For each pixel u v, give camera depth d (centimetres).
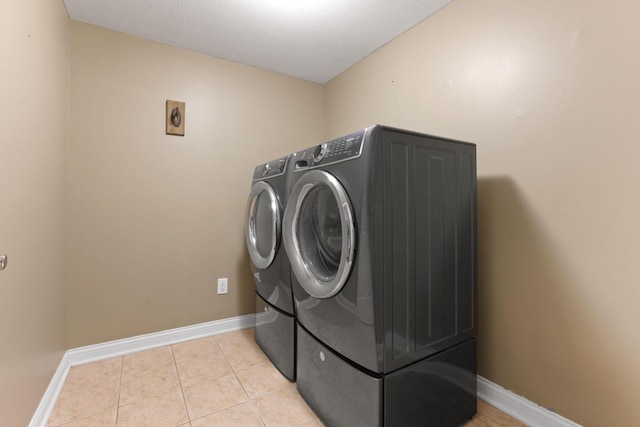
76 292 195
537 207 139
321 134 293
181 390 167
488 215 158
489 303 159
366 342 116
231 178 247
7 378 108
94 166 200
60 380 170
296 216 157
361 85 247
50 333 158
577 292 127
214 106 241
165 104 222
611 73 117
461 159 144
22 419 121
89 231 198
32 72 131
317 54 239
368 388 116
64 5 180
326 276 143
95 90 200
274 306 192
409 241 123
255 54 238
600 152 120
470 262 148
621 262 115
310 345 151
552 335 135
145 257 216
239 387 170
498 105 154
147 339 216
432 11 186
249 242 214
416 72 200
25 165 124
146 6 182
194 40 219
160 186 221
